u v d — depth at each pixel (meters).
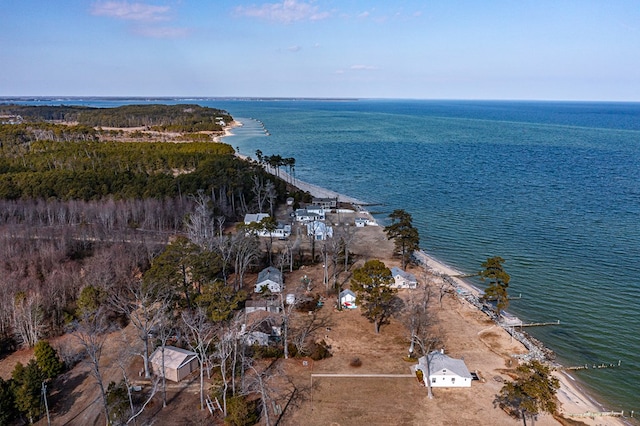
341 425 46.00
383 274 62.47
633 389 53.69
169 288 61.50
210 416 46.84
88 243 91.88
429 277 83.06
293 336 63.31
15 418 45.91
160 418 46.41
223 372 47.12
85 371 54.59
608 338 64.12
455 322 67.75
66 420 46.12
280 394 50.78
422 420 46.81
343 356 58.66
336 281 80.94
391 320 68.50
